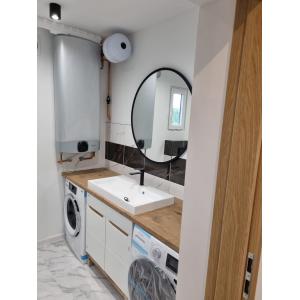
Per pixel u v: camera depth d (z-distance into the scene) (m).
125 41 2.22
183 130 1.87
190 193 0.90
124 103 2.51
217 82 0.75
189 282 0.94
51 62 2.31
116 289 1.99
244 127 0.67
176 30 1.89
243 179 0.68
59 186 2.58
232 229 0.72
